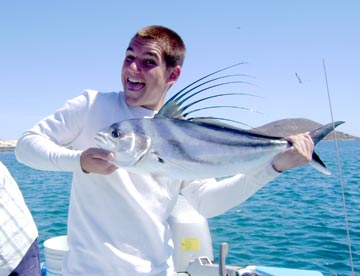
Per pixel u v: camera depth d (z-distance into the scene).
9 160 43.44
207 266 3.44
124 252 2.29
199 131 2.43
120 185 2.30
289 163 2.36
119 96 2.56
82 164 2.12
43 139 2.29
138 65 2.38
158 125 2.37
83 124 2.42
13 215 2.53
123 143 2.28
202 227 3.94
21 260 2.52
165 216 2.48
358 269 5.74
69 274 2.32
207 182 2.64
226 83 2.27
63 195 14.47
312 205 11.09
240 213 9.90
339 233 7.75
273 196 12.98
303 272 3.93
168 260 2.46
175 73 2.55
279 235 7.64
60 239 3.69
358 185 15.55
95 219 2.30
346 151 44.12
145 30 2.43
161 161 2.35
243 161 2.45
